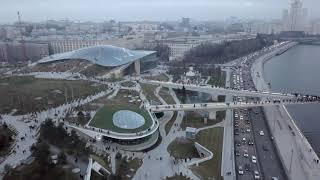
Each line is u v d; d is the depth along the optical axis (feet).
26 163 608.60
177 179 636.07
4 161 622.13
